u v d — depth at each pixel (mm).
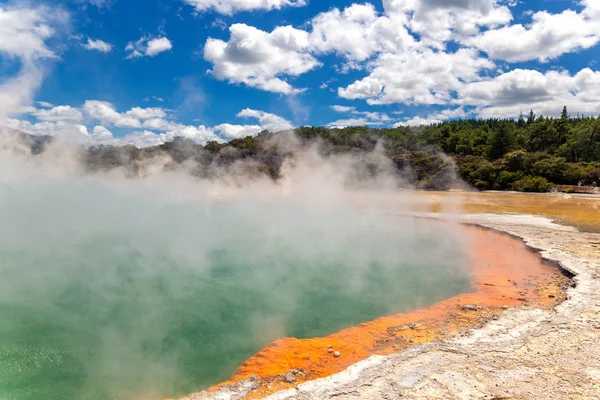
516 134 58375
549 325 6922
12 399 5457
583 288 8961
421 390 4941
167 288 10016
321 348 6762
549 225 17562
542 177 40156
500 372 5348
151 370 6258
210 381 5961
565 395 4770
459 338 6488
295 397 4867
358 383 5152
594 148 49312
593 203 27547
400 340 7004
